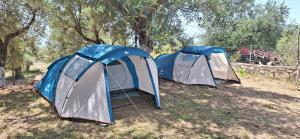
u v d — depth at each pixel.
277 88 12.52
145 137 6.54
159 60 13.29
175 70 12.32
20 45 17.48
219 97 10.29
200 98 10.01
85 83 7.46
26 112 7.91
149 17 10.89
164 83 12.01
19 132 6.59
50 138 6.33
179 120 7.67
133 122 7.37
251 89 12.02
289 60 20.03
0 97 9.41
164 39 10.36
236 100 10.01
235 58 23.47
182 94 10.41
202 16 11.42
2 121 7.21
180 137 6.61
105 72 7.50
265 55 25.98
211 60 13.55
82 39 16.83
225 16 11.68
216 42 24.45
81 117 7.30
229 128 7.26
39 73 28.77
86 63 7.74
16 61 18.50
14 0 12.81
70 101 7.45
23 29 14.05
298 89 12.35
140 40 12.06
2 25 13.27
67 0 12.49
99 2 10.99
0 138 6.25
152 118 7.70
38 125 7.00
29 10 13.81
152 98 9.38
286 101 10.27
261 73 15.95
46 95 9.09
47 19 14.53
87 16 13.66
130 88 9.71
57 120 7.33
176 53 12.67
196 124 7.45
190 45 12.81
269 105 9.49
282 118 8.26
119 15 11.27
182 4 10.80
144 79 9.30
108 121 7.17
